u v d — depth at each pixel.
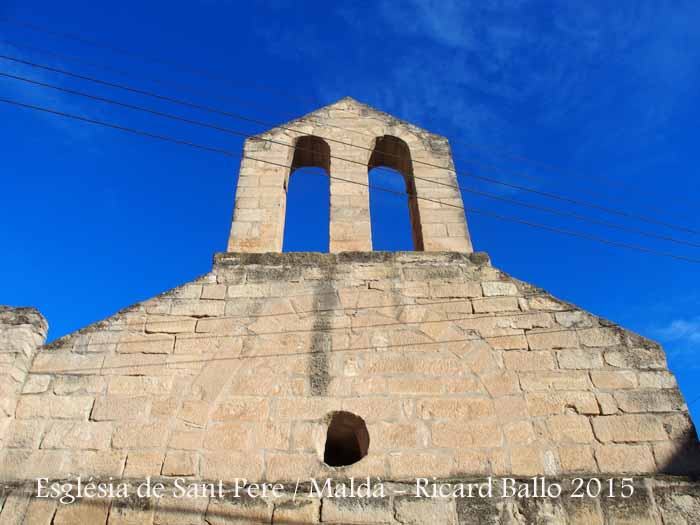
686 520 5.33
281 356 6.80
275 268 7.80
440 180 9.68
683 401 6.27
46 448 5.97
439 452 5.97
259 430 6.14
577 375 6.58
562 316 7.20
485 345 6.91
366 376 6.61
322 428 6.25
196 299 7.38
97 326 7.04
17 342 6.62
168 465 5.85
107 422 6.19
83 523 5.38
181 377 6.58
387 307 7.32
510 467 5.84
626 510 5.41
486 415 6.26
